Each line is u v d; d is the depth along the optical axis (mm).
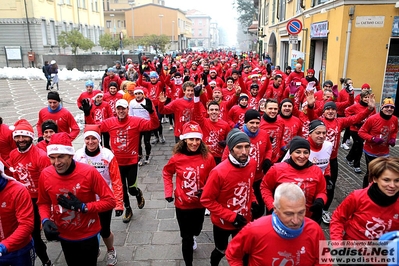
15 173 4441
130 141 5645
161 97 7566
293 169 3869
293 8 20797
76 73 30188
